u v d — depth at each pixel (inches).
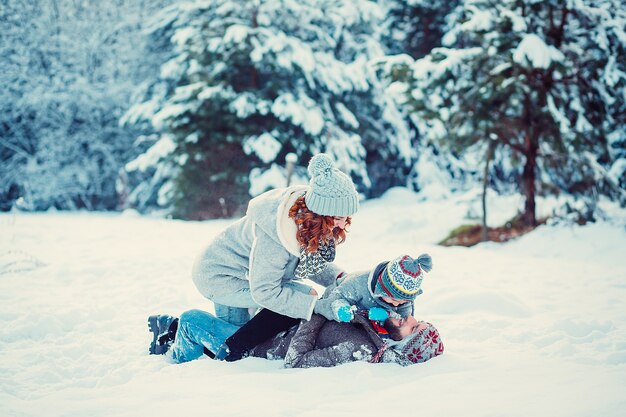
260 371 117.0
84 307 175.0
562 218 400.5
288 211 117.1
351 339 118.8
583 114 394.9
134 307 180.1
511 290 207.8
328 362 117.2
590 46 394.0
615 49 386.0
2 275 223.8
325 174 113.8
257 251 117.6
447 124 414.6
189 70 631.2
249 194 617.6
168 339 134.3
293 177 597.6
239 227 125.0
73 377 123.1
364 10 664.4
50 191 755.4
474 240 416.5
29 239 312.8
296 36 661.3
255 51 589.0
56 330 155.3
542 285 218.2
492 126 397.4
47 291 199.2
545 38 388.8
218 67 610.2
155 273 229.5
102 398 101.9
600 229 370.9
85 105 769.6
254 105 609.0
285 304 118.8
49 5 771.4
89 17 786.8
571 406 88.9
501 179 604.4
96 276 225.3
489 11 400.5
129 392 104.4
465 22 410.6
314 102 619.2
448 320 161.2
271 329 123.3
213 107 609.6
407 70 410.6
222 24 618.5
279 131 613.6
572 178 412.5
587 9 378.9
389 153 738.8
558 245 356.8
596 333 137.5
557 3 384.2
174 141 620.7
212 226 396.2
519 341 138.5
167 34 739.4
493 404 91.8
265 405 94.0
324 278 134.2
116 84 780.6
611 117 409.4
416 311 175.3
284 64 595.8
